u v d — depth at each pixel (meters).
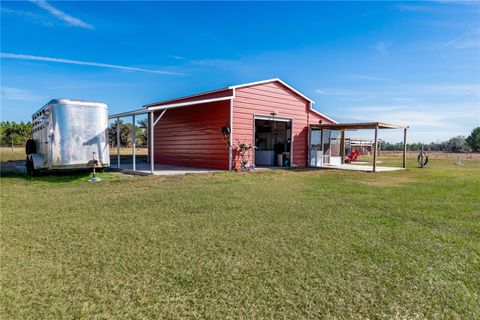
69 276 2.38
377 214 4.49
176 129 13.94
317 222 4.01
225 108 11.20
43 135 8.80
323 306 1.96
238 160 11.20
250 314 1.86
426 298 2.08
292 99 13.30
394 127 12.77
